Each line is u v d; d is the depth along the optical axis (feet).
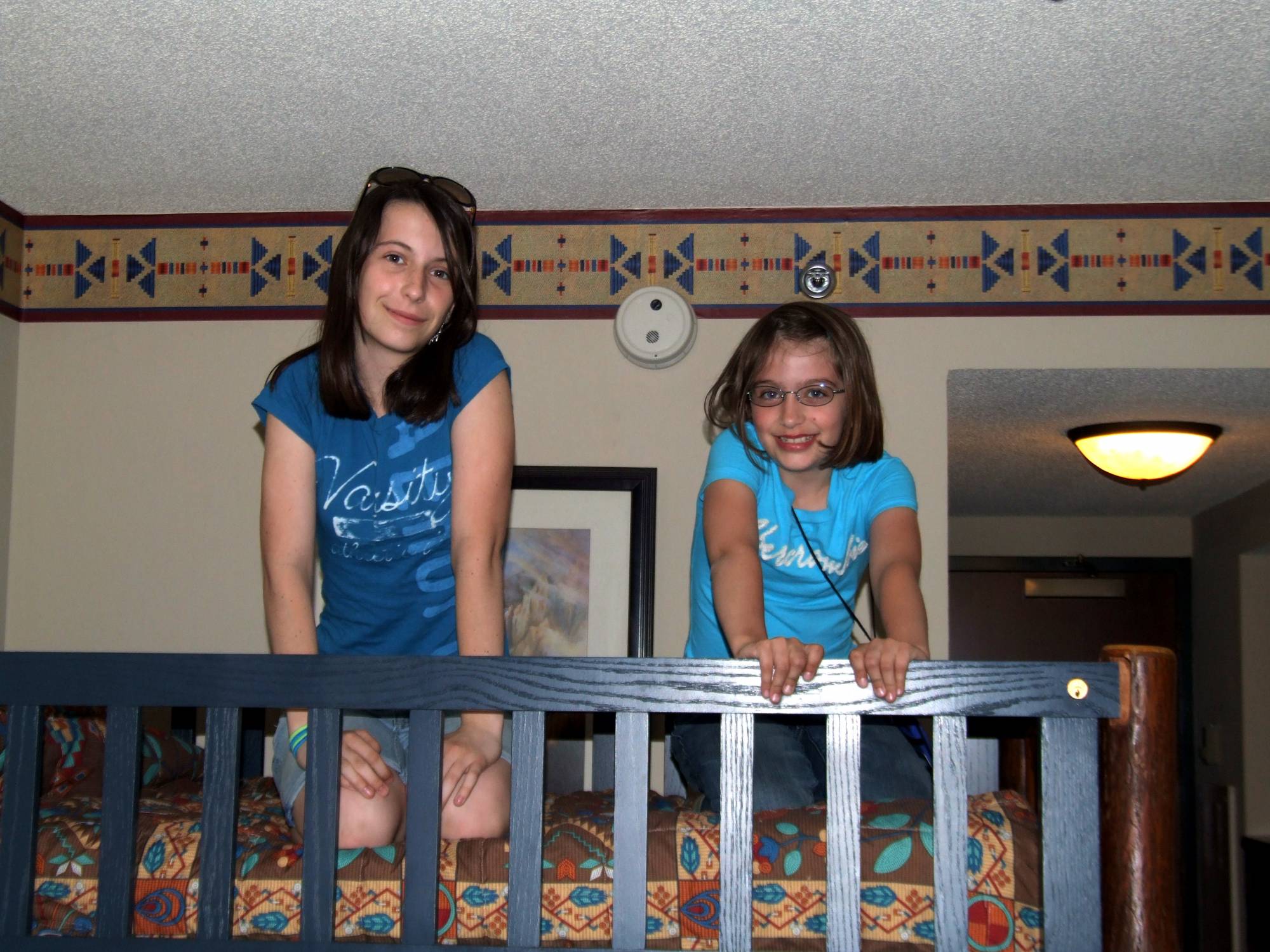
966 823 4.24
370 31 6.92
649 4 6.64
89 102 7.80
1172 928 4.13
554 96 7.71
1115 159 8.60
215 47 7.10
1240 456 13.00
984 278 9.45
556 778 8.96
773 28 6.86
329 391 5.15
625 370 9.55
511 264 9.68
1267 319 9.29
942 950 4.20
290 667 4.38
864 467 5.72
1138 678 4.20
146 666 4.42
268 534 5.23
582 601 9.25
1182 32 6.84
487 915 4.55
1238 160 8.60
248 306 9.77
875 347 9.45
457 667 4.34
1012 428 11.78
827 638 5.96
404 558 5.35
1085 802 4.19
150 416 9.73
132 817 4.44
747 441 5.59
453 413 5.26
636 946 4.31
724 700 4.29
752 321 9.52
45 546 9.65
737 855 4.26
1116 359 9.32
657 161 8.73
